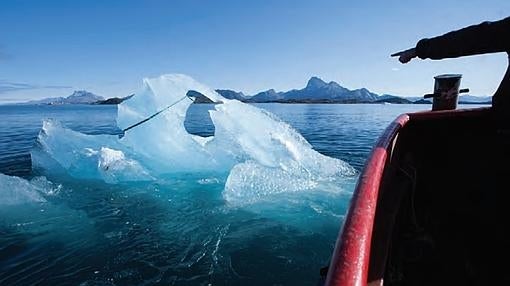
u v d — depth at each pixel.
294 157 8.96
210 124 26.48
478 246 2.04
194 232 5.62
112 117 44.84
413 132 3.07
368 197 1.42
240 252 4.95
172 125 10.05
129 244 5.18
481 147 2.87
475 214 2.30
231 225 5.89
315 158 9.34
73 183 8.34
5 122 35.19
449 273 1.92
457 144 2.98
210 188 7.90
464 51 1.62
